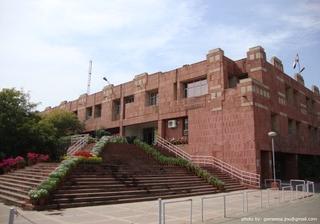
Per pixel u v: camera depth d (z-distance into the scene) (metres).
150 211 13.70
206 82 33.38
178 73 35.59
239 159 27.80
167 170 23.75
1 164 25.03
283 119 33.44
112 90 43.94
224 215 12.75
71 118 44.09
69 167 17.58
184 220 11.93
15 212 7.29
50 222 11.05
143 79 39.34
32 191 14.45
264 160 29.11
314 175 38.59
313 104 45.34
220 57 31.52
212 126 30.59
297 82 39.81
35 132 29.78
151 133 40.41
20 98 31.95
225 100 30.03
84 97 49.66
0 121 28.61
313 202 17.59
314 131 43.84
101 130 40.50
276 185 25.83
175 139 34.34
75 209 14.02
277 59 34.91
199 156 30.94
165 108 35.84
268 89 31.08
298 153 35.97
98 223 11.08
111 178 18.75
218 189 22.69
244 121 28.17
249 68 31.91
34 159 25.39
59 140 32.09
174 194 19.36
